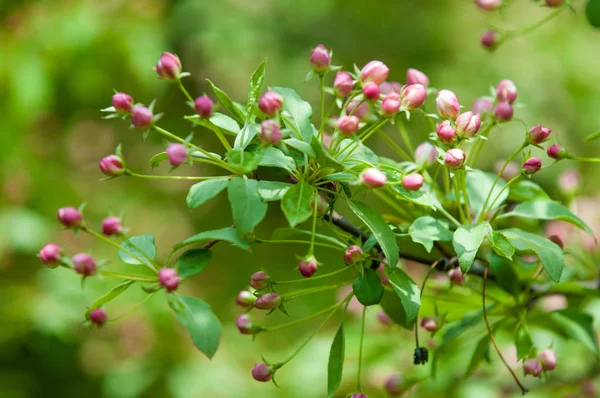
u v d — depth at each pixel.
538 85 2.26
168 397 1.58
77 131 2.11
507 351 1.17
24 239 1.63
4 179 1.71
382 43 2.36
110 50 1.78
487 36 1.07
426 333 1.13
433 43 2.36
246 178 0.91
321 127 0.92
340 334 0.94
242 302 0.97
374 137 2.22
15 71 1.69
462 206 0.99
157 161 0.93
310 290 0.94
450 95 0.93
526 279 1.01
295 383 1.20
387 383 1.05
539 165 0.95
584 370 1.16
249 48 2.22
